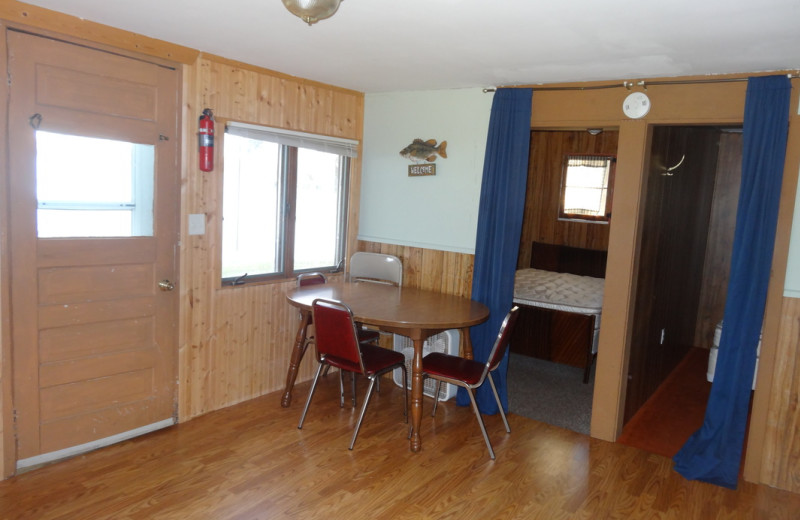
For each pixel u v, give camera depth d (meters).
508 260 3.56
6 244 2.50
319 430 3.32
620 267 3.23
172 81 3.04
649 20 2.17
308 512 2.48
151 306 3.09
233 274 3.58
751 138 2.79
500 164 3.56
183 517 2.39
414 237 4.12
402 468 2.92
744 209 2.81
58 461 2.80
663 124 3.10
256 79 3.46
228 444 3.08
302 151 3.94
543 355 4.66
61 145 2.67
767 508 2.68
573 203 6.26
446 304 3.49
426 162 4.00
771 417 2.86
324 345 3.15
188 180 3.18
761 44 2.37
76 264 2.75
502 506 2.60
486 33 2.48
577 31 2.37
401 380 4.06
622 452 3.21
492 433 3.41
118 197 2.91
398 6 2.19
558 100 3.40
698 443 3.03
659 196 3.53
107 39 2.71
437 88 3.86
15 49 2.45
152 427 3.19
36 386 2.68
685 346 5.33
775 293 2.80
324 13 1.67
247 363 3.69
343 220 4.36
